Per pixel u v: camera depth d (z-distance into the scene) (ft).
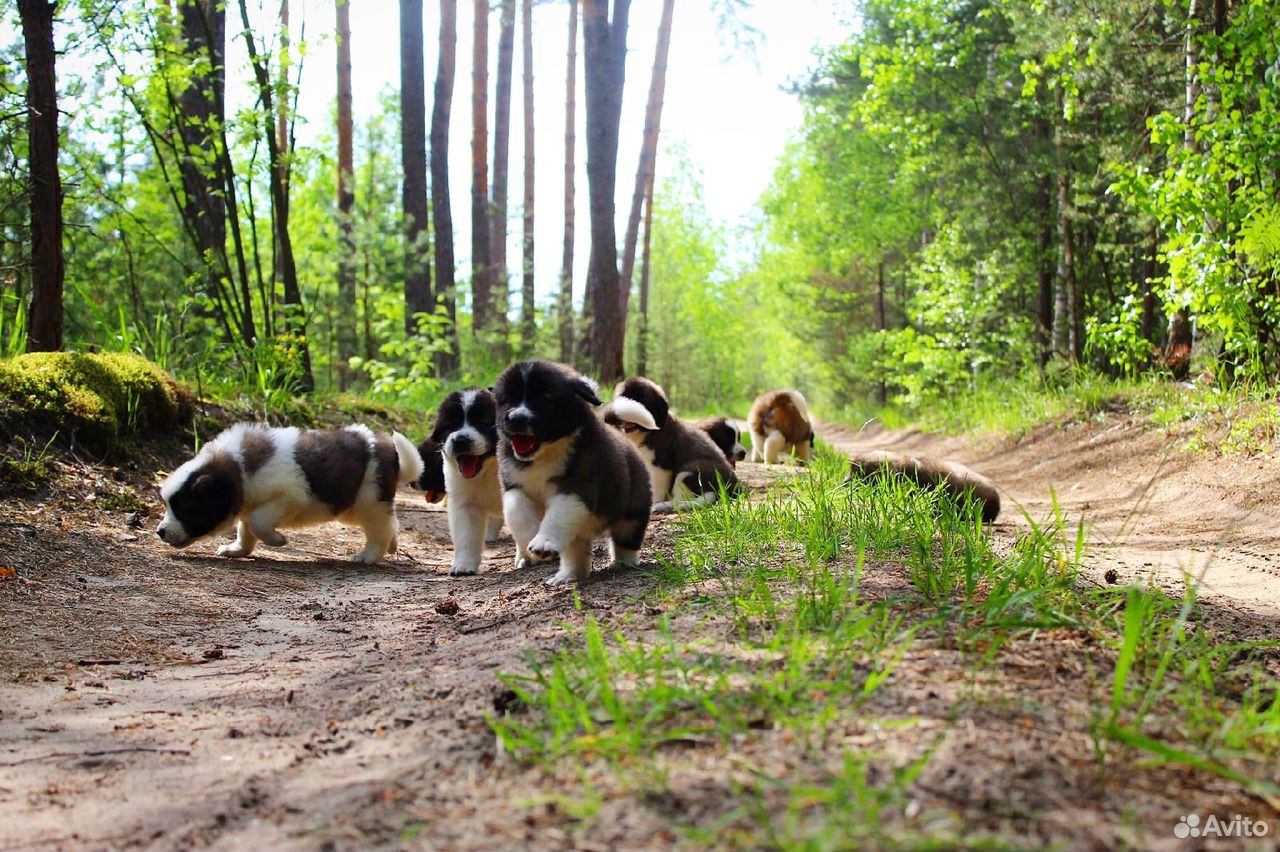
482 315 24.30
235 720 3.75
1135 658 3.66
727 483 9.70
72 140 12.26
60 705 4.02
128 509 7.33
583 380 5.83
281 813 2.74
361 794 2.78
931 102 21.81
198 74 10.94
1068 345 21.29
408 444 7.55
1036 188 21.16
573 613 4.81
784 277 45.42
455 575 6.84
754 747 2.70
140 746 3.48
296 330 12.52
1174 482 10.07
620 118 18.70
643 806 2.41
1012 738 2.75
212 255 11.96
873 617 3.72
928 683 3.21
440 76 21.79
